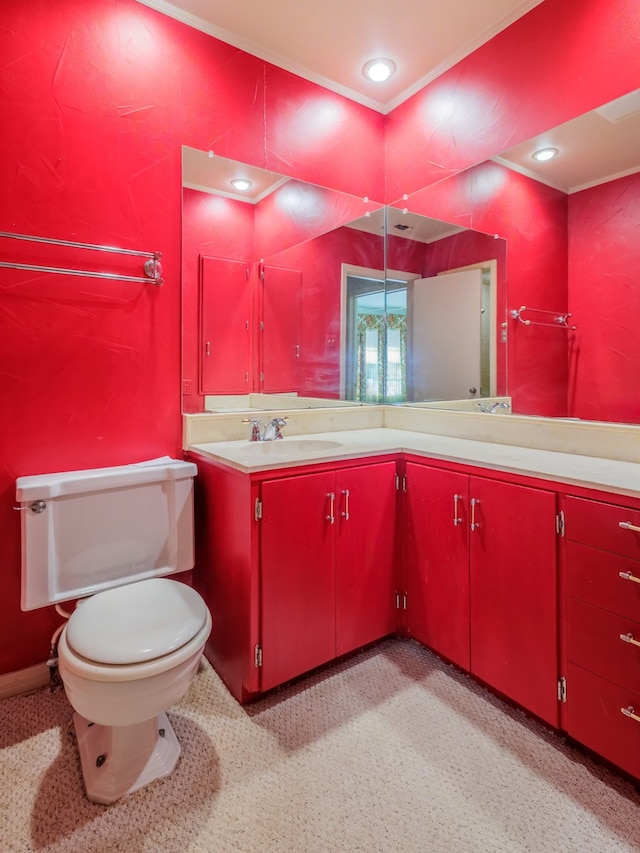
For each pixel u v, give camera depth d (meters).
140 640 1.14
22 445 1.57
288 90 2.20
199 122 1.92
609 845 1.06
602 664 1.22
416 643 1.91
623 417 1.59
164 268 1.84
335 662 1.78
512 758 1.32
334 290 2.42
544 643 1.36
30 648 1.62
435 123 2.32
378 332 2.57
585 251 1.71
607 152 1.65
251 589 1.48
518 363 1.93
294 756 1.33
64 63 1.60
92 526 1.52
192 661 1.17
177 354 1.89
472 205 2.14
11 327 1.55
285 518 1.54
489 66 2.05
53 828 1.11
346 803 1.18
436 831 1.10
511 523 1.45
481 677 1.56
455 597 1.64
